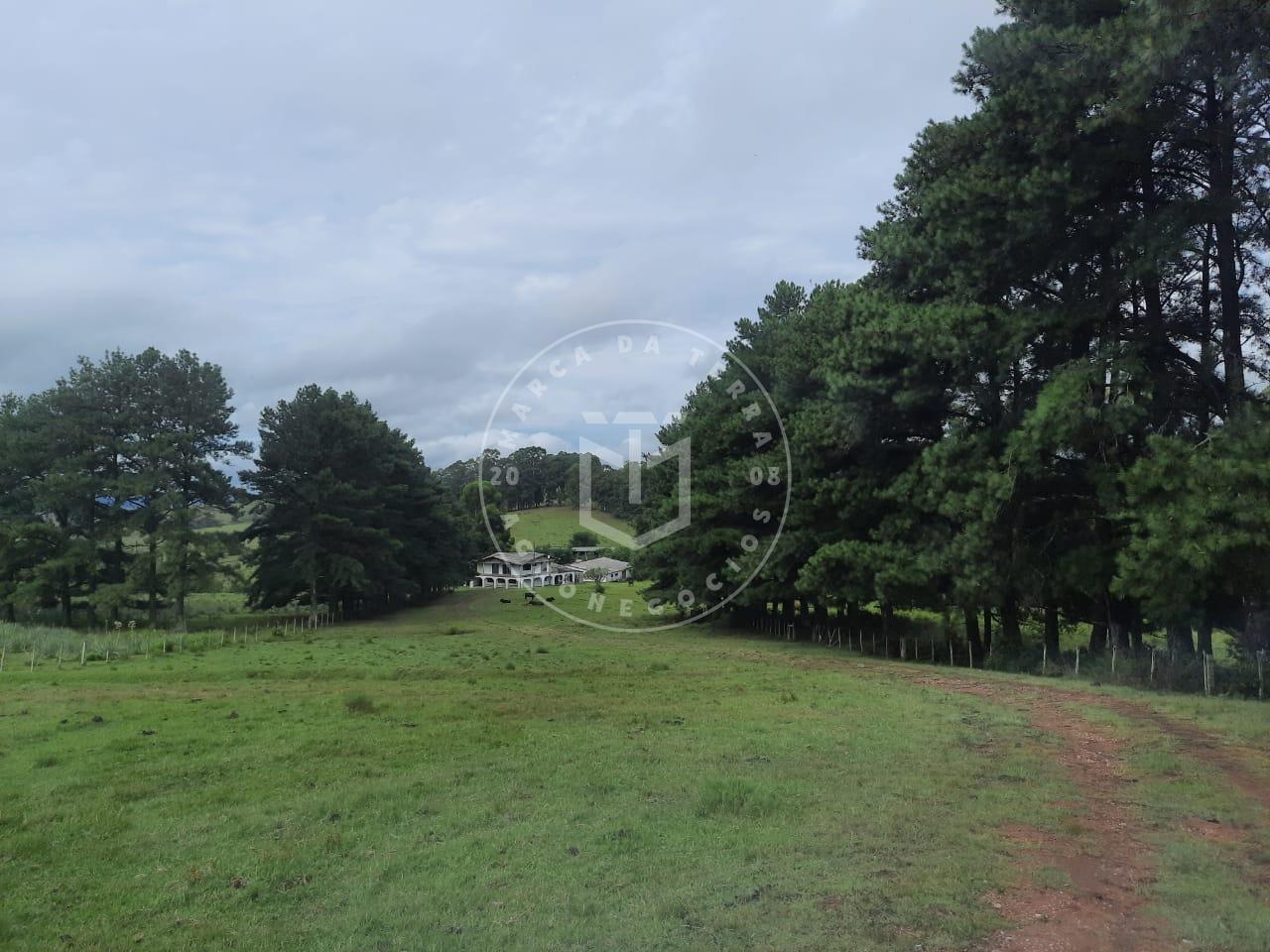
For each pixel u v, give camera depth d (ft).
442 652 99.96
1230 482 53.31
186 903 22.36
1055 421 64.90
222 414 178.81
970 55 71.67
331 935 20.01
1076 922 20.02
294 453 179.11
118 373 169.48
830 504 98.07
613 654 95.09
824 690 61.16
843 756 37.96
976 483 74.90
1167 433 70.69
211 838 27.71
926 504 82.69
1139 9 56.44
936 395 83.71
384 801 31.40
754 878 23.00
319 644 116.88
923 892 21.71
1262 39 51.44
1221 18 49.93
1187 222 60.85
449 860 25.07
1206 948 18.58
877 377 83.87
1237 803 29.96
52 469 168.04
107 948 19.57
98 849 26.61
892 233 87.30
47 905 22.20
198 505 177.68
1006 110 68.33
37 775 36.24
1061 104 62.18
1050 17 69.26
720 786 30.96
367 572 191.11
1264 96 56.24
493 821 28.89
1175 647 71.31
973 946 18.76
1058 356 77.92
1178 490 56.85
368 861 25.27
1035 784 32.76
